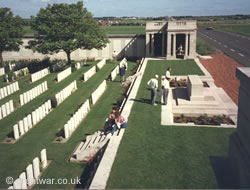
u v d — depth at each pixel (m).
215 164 10.23
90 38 36.44
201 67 31.73
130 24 141.25
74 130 17.14
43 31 35.22
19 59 46.00
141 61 38.41
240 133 8.70
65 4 36.06
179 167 10.16
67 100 23.75
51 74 34.22
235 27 112.69
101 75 33.31
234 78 26.50
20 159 13.71
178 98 19.33
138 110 17.25
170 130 13.93
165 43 42.69
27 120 17.47
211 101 18.34
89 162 12.52
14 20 37.62
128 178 9.54
